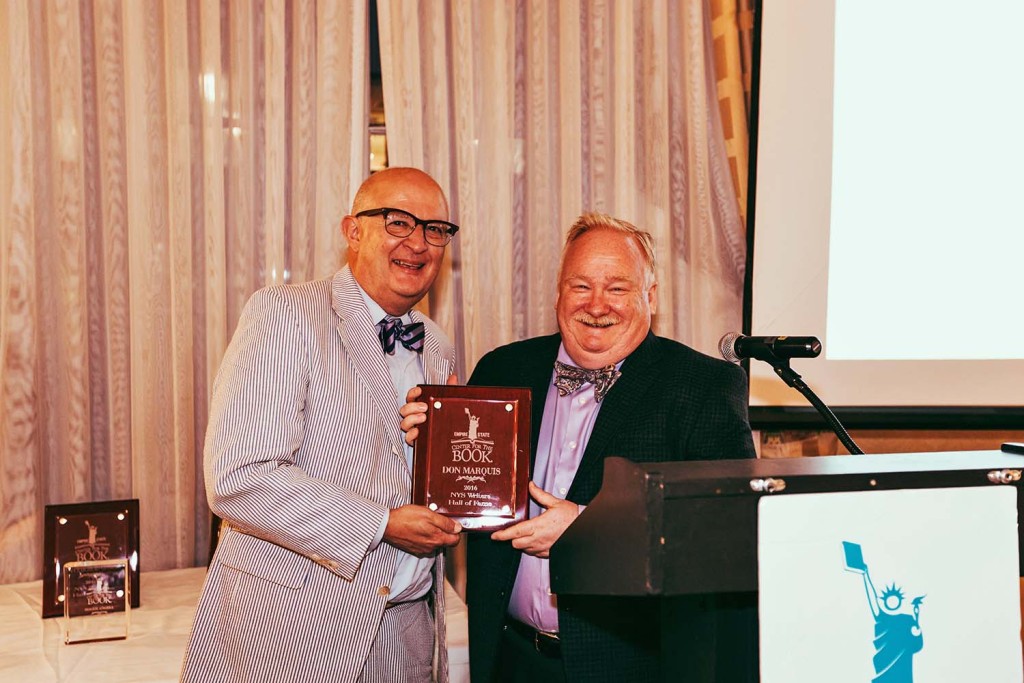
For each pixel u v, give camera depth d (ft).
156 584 7.11
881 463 2.99
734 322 8.93
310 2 7.93
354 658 4.92
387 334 5.59
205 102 7.64
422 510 4.86
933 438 8.73
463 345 8.44
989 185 8.43
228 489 4.67
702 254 8.86
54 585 6.30
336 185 7.93
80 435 7.37
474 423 5.17
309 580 4.93
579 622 5.07
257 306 5.12
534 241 8.59
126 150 7.54
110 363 7.57
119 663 5.57
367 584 4.98
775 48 8.43
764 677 2.61
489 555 5.61
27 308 7.18
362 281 5.63
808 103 8.46
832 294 8.44
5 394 7.12
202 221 7.78
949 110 8.41
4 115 7.14
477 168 8.43
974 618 2.84
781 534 2.65
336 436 5.03
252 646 4.90
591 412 5.67
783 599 2.64
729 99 8.91
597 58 8.66
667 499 2.56
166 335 7.60
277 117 7.76
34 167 7.27
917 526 2.80
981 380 8.45
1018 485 2.92
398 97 8.04
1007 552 2.89
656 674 5.09
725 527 2.61
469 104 8.23
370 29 8.37
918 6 8.42
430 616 5.81
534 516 5.72
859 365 8.43
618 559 2.72
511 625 5.74
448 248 8.30
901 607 2.76
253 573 4.98
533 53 8.54
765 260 8.52
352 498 4.76
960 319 8.47
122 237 7.57
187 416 7.63
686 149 8.91
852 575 2.71
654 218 8.77
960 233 8.45
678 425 5.39
